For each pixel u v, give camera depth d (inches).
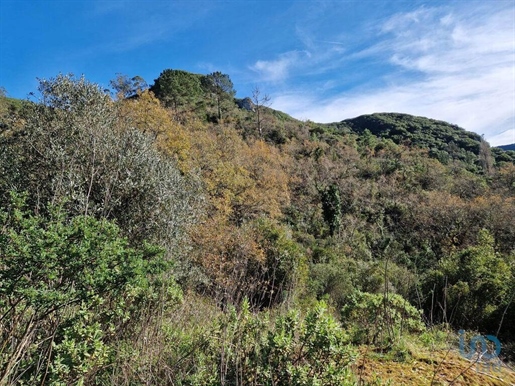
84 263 99.4
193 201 394.9
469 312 272.7
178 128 697.0
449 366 132.8
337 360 91.0
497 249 682.2
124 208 275.3
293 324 100.1
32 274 94.4
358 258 764.0
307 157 1493.6
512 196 1209.4
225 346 98.0
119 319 117.8
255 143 1282.0
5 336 99.7
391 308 193.0
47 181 266.8
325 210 1010.1
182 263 282.2
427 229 1026.1
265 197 798.5
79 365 90.4
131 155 290.4
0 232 100.4
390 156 1712.6
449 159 1942.7
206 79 1836.9
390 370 126.7
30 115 308.7
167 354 108.0
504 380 123.9
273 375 87.9
